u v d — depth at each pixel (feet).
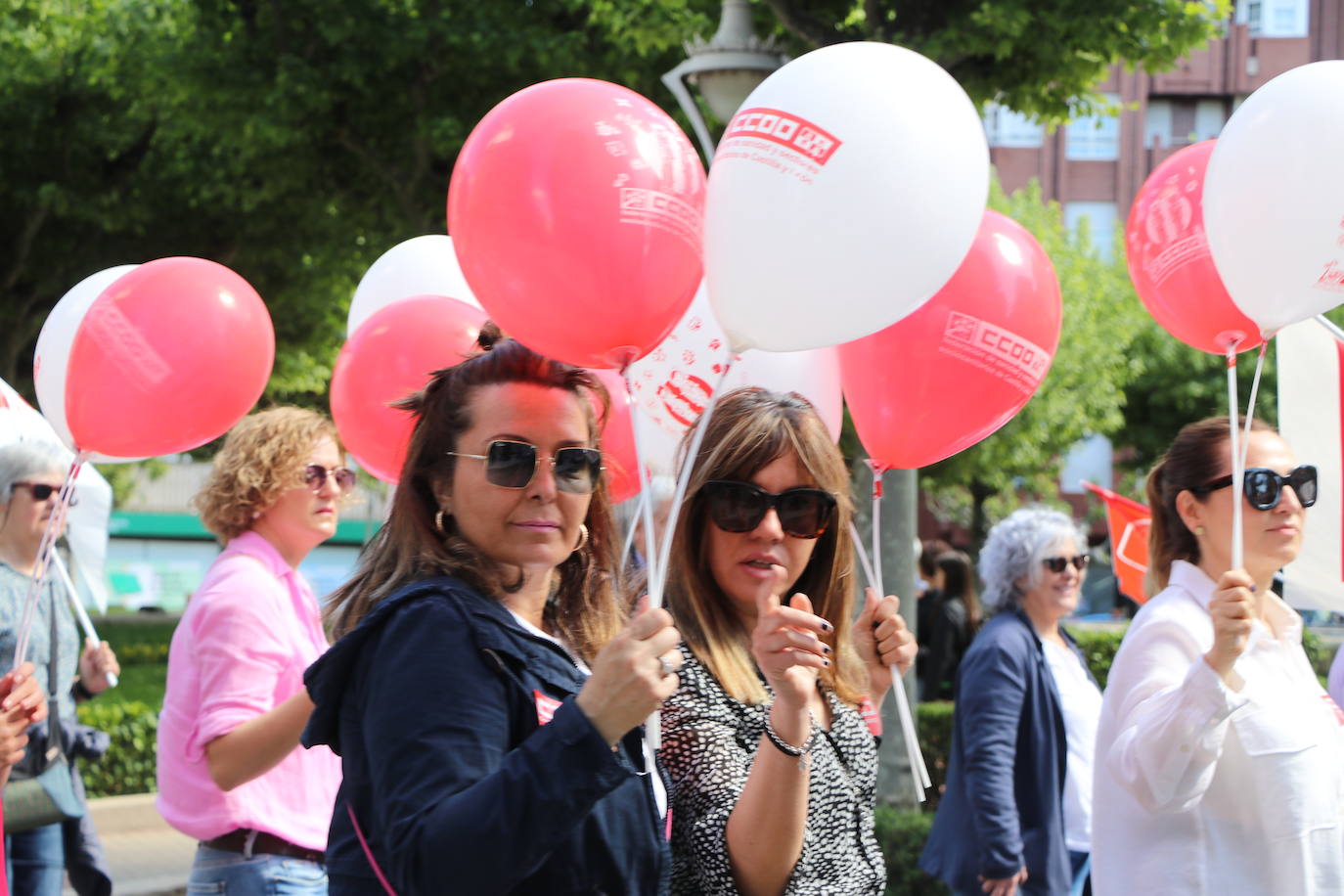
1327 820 11.60
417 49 40.14
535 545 8.60
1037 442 81.05
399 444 10.27
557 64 40.42
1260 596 12.68
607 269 8.98
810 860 9.92
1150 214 13.04
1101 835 12.21
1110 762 11.76
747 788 9.38
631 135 9.21
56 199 53.26
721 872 9.43
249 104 41.52
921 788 12.25
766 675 9.37
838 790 10.37
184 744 13.12
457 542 8.59
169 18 48.49
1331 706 12.54
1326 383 14.97
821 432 11.01
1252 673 11.82
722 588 10.89
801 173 9.24
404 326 13.87
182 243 58.70
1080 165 143.64
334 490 14.30
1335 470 14.92
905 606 28.50
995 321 12.28
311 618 14.14
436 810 7.24
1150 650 12.04
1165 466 13.08
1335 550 14.92
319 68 41.19
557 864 7.95
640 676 7.38
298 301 60.03
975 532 97.40
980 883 17.48
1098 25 29.86
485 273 9.26
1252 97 11.41
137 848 33.37
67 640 18.08
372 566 9.14
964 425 12.66
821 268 9.30
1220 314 12.47
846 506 11.37
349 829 7.99
